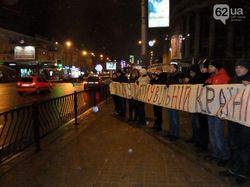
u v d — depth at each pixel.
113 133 10.52
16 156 7.87
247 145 5.88
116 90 14.99
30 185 5.88
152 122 12.77
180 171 6.48
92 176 6.28
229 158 6.80
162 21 19.61
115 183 5.88
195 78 8.33
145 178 6.11
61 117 12.23
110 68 54.97
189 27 80.31
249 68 5.85
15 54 72.88
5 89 41.06
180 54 62.50
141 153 7.90
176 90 8.96
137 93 12.16
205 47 76.56
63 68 99.12
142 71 12.27
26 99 27.03
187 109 8.25
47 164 7.16
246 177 5.85
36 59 78.62
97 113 16.09
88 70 131.12
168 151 8.06
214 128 6.99
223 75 7.09
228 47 64.88
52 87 48.66
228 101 6.25
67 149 8.48
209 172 6.39
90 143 9.12
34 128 8.36
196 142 8.42
